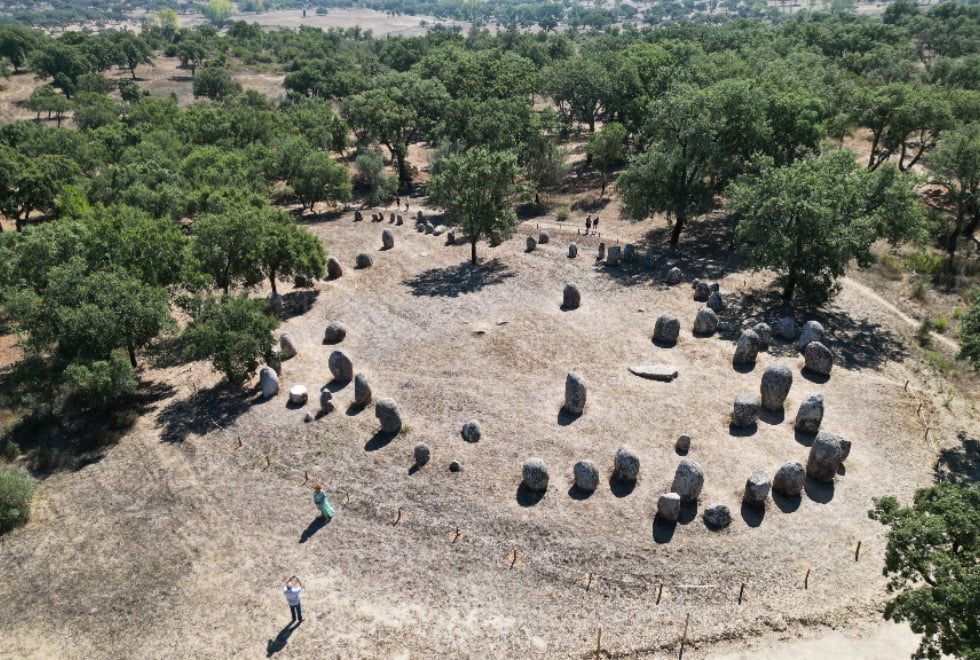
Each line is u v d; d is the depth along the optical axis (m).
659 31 151.12
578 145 109.25
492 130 83.94
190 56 199.75
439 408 41.31
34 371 41.28
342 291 60.34
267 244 53.53
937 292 56.38
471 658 26.23
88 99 133.12
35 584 30.61
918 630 22.09
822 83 81.44
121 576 30.67
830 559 29.92
